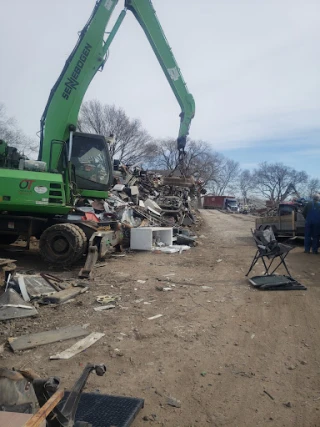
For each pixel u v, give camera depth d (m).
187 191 22.20
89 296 6.50
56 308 5.84
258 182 90.19
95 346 4.48
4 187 8.66
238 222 25.39
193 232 16.88
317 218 11.14
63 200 8.98
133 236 11.58
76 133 10.70
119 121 45.84
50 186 8.87
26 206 8.77
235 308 5.95
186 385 3.67
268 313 5.71
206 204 62.22
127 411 3.13
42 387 1.97
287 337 4.83
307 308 5.93
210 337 4.81
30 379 2.02
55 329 4.97
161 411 3.26
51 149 10.43
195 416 3.20
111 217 11.59
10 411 1.73
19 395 1.82
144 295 6.63
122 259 10.16
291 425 3.09
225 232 18.52
